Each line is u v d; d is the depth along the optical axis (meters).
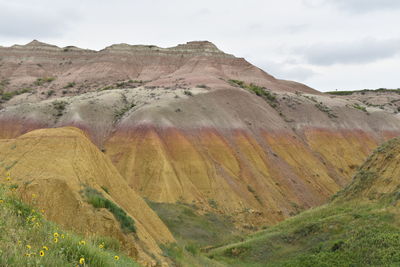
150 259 14.29
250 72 114.69
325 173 67.56
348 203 30.62
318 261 21.44
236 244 28.64
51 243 8.43
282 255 24.70
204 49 125.00
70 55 130.12
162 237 19.23
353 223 24.27
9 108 65.94
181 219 40.69
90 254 8.73
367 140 83.50
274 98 85.19
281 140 68.81
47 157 15.98
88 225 13.50
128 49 126.56
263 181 55.94
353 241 21.73
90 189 15.30
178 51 127.44
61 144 17.16
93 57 127.75
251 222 46.84
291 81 125.44
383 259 19.08
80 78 109.31
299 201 56.56
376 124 89.88
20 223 9.11
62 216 13.35
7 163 15.43
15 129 61.16
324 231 25.03
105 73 112.56
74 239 9.15
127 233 14.46
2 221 8.36
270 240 26.95
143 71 119.00
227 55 123.94
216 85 77.88
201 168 52.84
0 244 7.18
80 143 17.89
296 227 27.92
